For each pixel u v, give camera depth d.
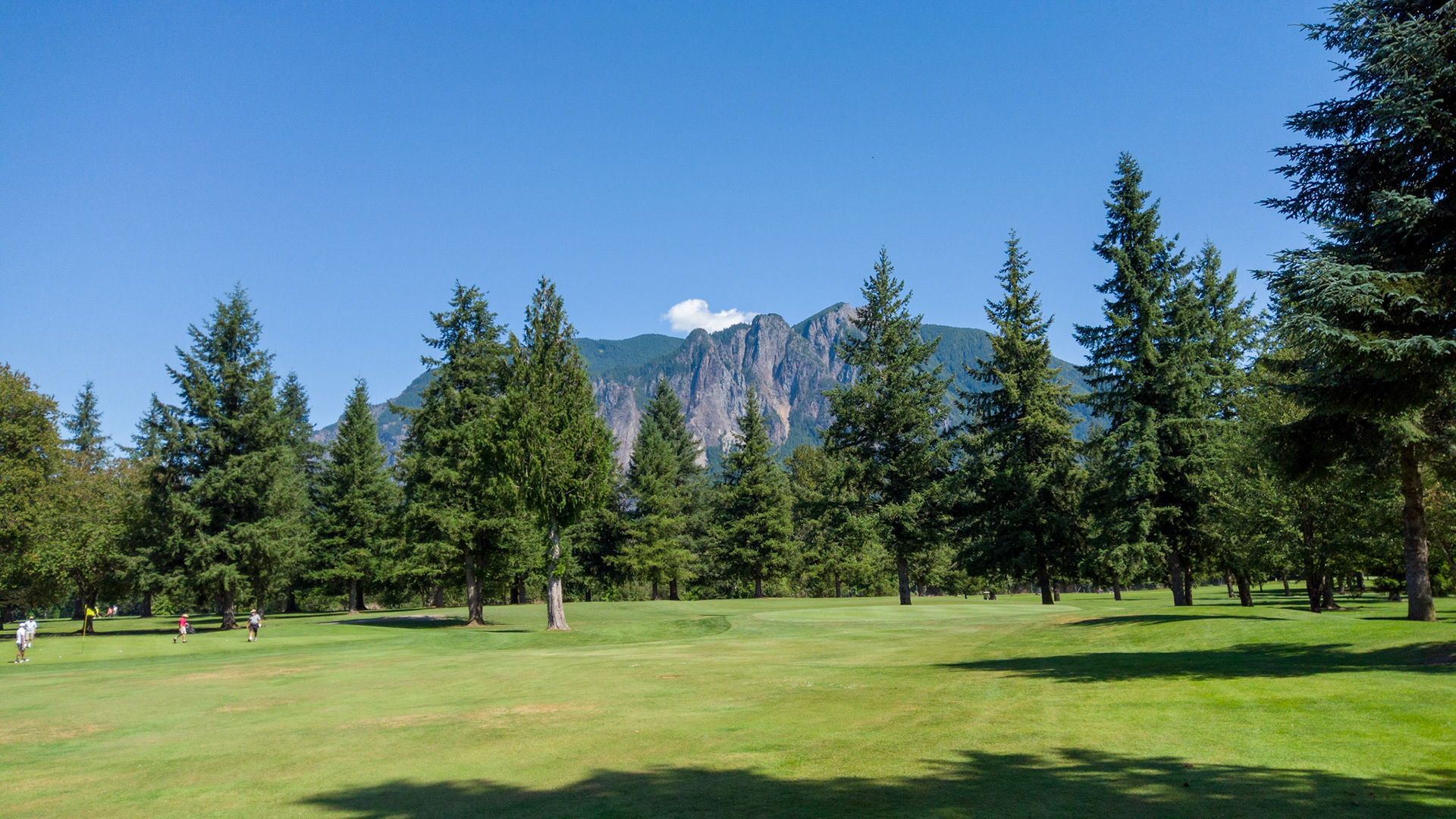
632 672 19.42
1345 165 15.50
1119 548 34.91
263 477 46.25
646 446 75.38
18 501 41.19
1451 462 19.66
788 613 42.78
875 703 13.19
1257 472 33.81
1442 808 6.34
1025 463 45.19
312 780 9.39
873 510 50.28
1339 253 14.70
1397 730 9.17
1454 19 13.76
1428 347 12.62
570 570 72.00
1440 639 16.45
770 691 15.13
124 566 46.72
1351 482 20.66
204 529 45.81
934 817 6.74
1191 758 8.43
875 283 53.41
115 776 10.02
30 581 46.34
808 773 8.56
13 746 12.20
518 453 36.09
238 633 40.28
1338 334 12.79
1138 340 35.91
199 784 9.43
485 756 10.27
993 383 48.28
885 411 51.72
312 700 16.50
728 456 77.31
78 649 32.50
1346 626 20.44
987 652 21.78
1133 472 34.47
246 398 47.34
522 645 33.22
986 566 46.41
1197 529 34.53
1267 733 9.45
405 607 80.31
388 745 11.35
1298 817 6.25
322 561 66.50
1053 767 8.34
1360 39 14.71
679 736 11.03
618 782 8.58
